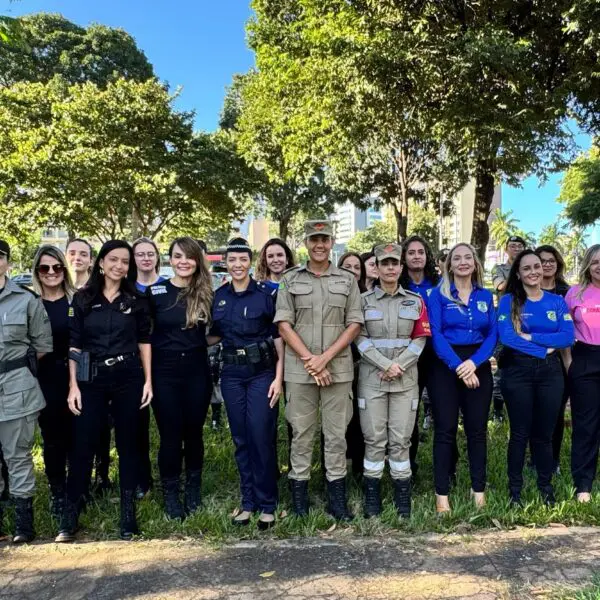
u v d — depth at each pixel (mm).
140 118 18188
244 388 3717
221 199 20875
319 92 11602
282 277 3729
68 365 3721
